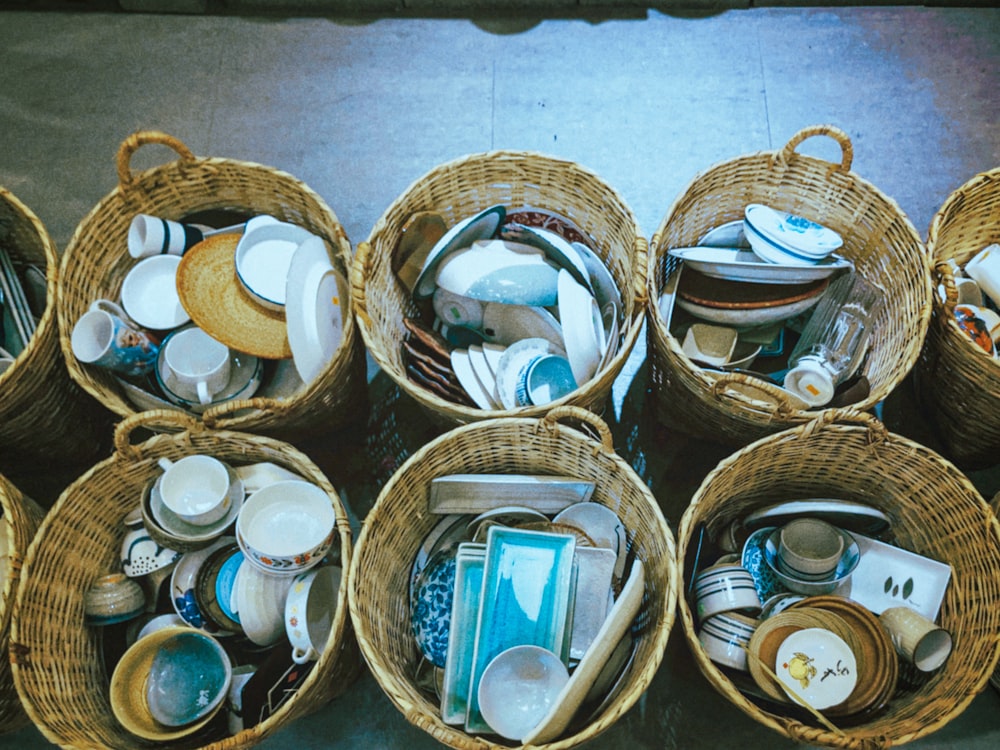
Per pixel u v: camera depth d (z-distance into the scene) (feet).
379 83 7.97
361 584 4.86
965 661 4.99
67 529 5.32
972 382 5.53
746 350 6.01
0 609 4.92
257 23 8.29
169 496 5.37
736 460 5.13
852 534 5.63
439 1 8.19
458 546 5.28
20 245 6.36
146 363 5.81
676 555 4.83
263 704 4.96
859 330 5.88
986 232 6.37
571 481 5.32
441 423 5.83
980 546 5.08
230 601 5.32
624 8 8.20
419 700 4.83
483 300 5.57
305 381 5.47
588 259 5.82
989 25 8.00
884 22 8.05
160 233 6.07
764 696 4.93
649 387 6.35
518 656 4.88
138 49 8.21
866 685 4.99
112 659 5.56
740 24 8.10
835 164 5.88
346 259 5.80
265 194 6.26
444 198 6.12
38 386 5.69
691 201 5.98
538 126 7.73
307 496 5.38
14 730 5.56
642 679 4.42
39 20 8.38
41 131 7.86
